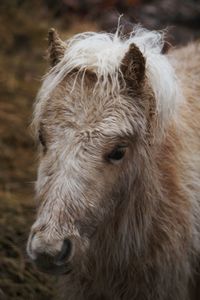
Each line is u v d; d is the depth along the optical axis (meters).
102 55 4.94
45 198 4.66
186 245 5.67
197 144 5.83
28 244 4.70
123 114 4.81
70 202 4.60
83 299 5.80
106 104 4.80
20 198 8.17
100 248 5.42
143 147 5.06
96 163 4.68
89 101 4.80
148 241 5.48
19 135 9.35
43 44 11.31
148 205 5.36
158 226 5.48
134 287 5.64
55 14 12.06
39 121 4.98
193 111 5.94
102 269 5.55
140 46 5.27
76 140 4.69
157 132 5.12
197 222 5.77
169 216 5.52
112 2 12.16
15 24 11.65
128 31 6.50
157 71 5.06
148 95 5.02
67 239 4.60
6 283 7.05
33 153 9.09
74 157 4.66
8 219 7.77
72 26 11.72
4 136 9.31
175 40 11.30
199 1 12.42
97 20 11.94
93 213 4.71
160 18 11.91
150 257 5.52
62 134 4.73
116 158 4.80
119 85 4.89
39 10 12.05
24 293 7.02
